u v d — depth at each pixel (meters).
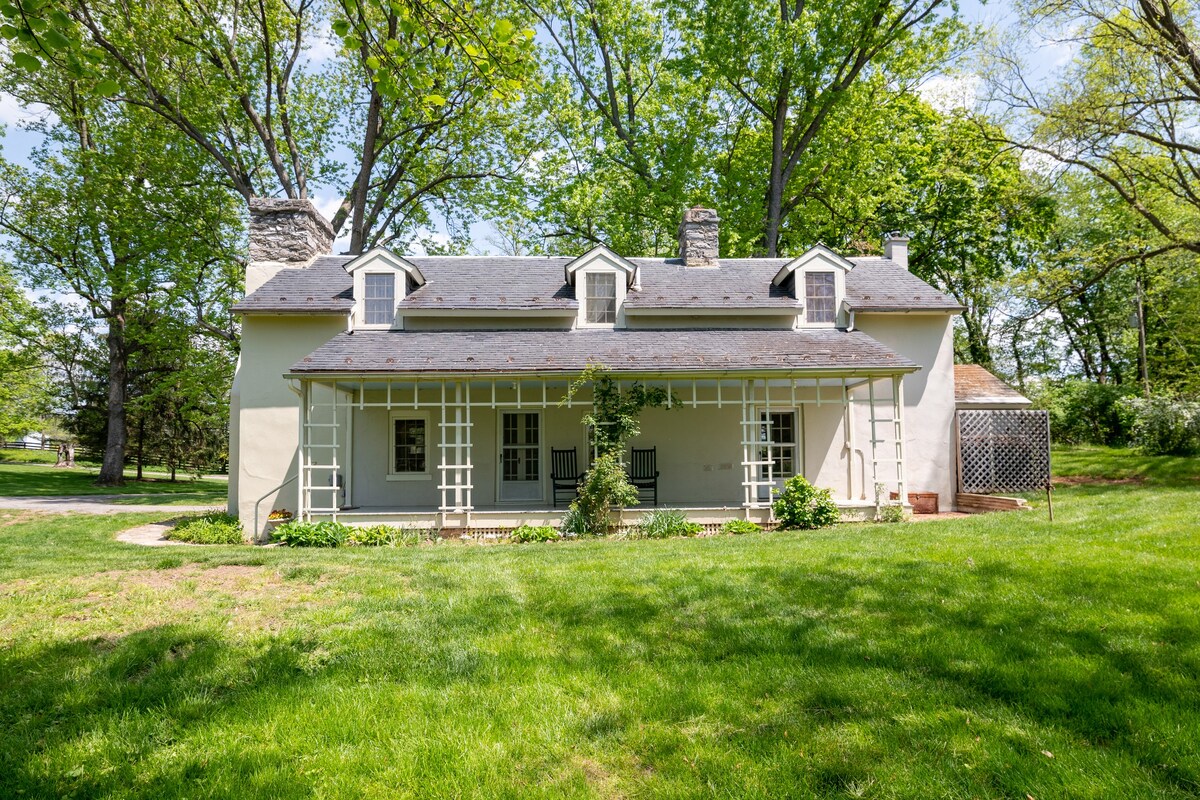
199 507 20.86
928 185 29.38
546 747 4.18
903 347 17.91
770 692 4.86
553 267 19.09
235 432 16.97
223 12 26.16
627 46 29.34
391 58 6.61
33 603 7.04
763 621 6.35
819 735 4.22
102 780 3.86
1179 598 6.35
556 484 16.84
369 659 5.59
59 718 4.64
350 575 8.57
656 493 16.66
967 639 5.67
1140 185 22.70
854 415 17.56
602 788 3.76
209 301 27.89
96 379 33.81
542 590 7.68
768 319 17.58
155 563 9.20
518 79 6.76
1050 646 5.42
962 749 3.99
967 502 17.36
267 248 18.17
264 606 7.11
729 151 29.64
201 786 3.79
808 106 26.45
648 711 4.62
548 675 5.26
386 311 16.97
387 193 29.19
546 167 27.89
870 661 5.36
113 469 30.00
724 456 17.06
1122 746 3.98
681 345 15.90
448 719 4.55
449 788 3.76
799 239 29.98
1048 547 8.84
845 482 17.28
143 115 26.27
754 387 16.05
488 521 14.19
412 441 16.95
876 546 9.79
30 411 35.06
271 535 14.24
